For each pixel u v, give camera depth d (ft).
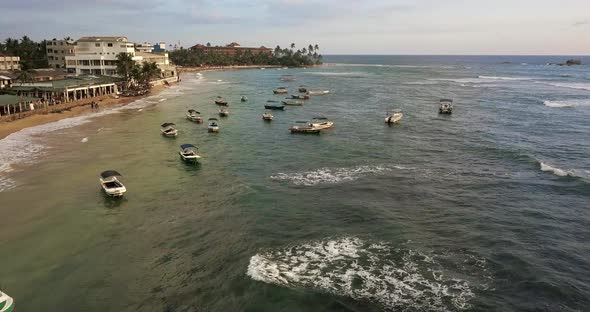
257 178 165.17
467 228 121.49
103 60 477.77
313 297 88.28
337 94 476.54
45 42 606.14
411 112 336.70
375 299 88.02
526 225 123.44
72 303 87.30
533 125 276.41
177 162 187.01
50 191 148.77
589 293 91.15
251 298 88.17
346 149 213.05
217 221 125.08
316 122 270.05
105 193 145.89
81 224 122.93
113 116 304.09
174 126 262.88
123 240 113.60
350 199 142.61
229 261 102.73
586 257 106.01
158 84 541.75
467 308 85.61
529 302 87.97
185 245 110.83
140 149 209.15
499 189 152.66
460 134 249.55
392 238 114.73
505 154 200.23
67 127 259.60
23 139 225.15
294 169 177.68
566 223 124.77
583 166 181.78
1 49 582.35
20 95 330.54
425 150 211.00
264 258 103.76
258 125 281.74
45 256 105.19
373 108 362.33
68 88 337.72
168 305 86.48
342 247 109.60
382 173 171.73
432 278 95.96
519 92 483.51
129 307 85.97
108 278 96.07
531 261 103.50
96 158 191.21
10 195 144.87
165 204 138.00
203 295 89.61
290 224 123.24
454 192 150.00
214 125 259.39
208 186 155.22
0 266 100.58
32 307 85.92
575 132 252.42
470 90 512.22
